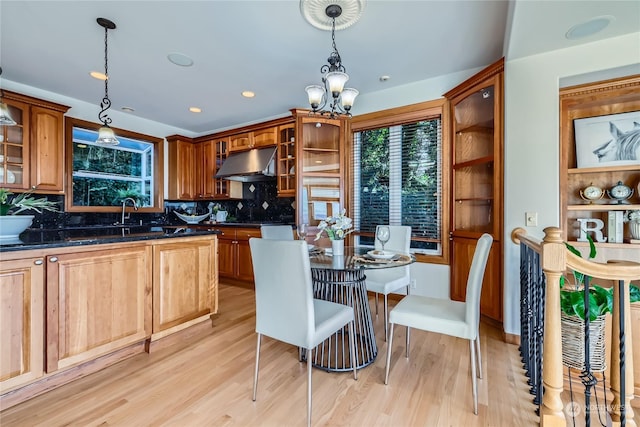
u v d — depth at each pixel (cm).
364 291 220
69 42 244
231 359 211
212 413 153
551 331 118
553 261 117
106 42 243
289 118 400
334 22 214
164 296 229
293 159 402
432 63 285
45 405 159
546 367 119
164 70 295
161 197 480
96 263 190
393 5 199
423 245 338
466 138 302
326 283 214
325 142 377
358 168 376
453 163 306
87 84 329
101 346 192
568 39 206
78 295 181
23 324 160
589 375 122
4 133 306
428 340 244
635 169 244
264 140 430
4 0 192
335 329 169
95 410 155
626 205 245
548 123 225
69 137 373
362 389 175
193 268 251
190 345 233
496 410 155
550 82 224
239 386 178
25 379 160
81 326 182
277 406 159
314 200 372
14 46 250
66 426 143
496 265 257
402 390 173
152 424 145
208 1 195
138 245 213
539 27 190
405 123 342
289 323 156
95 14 208
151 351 221
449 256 314
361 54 266
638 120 250
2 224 182
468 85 278
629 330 126
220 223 443
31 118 319
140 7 201
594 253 147
